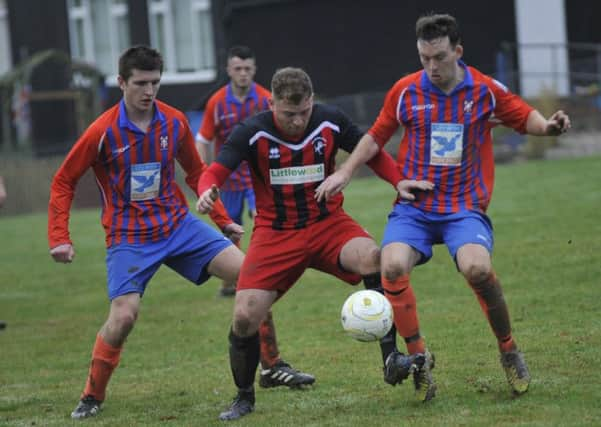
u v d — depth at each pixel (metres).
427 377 15.91
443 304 25.05
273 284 16.66
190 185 18.73
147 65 16.98
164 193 18.02
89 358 23.56
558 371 17.84
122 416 17.52
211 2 76.56
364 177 58.19
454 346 20.70
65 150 66.62
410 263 16.17
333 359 20.77
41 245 45.03
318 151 16.61
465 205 16.53
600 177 45.06
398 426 15.26
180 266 18.19
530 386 16.98
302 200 16.66
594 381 17.02
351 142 17.03
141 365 22.14
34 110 86.25
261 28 73.75
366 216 41.44
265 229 16.83
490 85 16.47
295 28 72.81
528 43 66.38
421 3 68.88
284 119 15.89
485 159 16.81
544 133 16.23
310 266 17.16
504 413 15.54
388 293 16.14
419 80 16.58
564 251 29.70
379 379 18.80
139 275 17.59
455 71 16.31
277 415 16.70
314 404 17.28
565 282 25.78
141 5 82.44
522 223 35.38
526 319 22.30
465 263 15.67
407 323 16.14
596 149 55.88
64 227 17.58
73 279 35.31
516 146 56.81
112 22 85.50
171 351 23.36
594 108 58.88
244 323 16.42
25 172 62.34
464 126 16.41
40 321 28.58
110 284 17.67
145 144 17.58
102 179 17.84
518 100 16.59
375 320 15.74
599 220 34.50
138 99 17.11
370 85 71.12
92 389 17.69
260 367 20.03
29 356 24.14
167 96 81.81
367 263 16.42
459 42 16.14
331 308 26.30
